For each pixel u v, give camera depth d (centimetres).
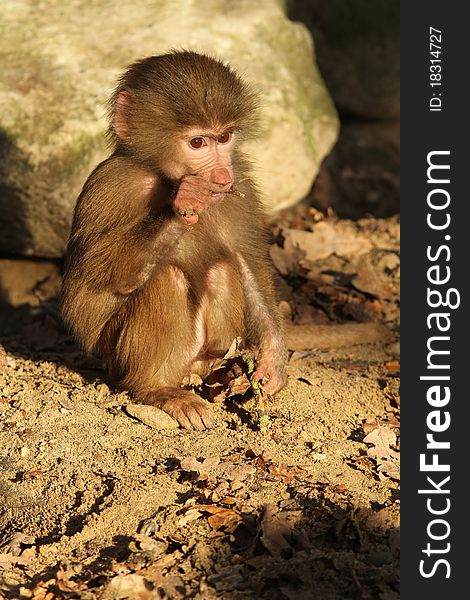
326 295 886
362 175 1291
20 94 897
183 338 643
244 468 573
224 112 606
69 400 657
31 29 942
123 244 612
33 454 600
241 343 672
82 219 642
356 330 790
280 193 968
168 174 621
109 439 611
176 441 610
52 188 885
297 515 528
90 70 912
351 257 935
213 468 575
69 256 668
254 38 973
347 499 544
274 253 913
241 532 523
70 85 900
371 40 1205
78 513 554
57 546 527
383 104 1238
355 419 646
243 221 671
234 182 658
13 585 503
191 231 647
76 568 507
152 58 643
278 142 941
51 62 916
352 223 1016
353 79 1223
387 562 501
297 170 971
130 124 625
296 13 1173
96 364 744
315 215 1025
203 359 676
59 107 890
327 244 940
